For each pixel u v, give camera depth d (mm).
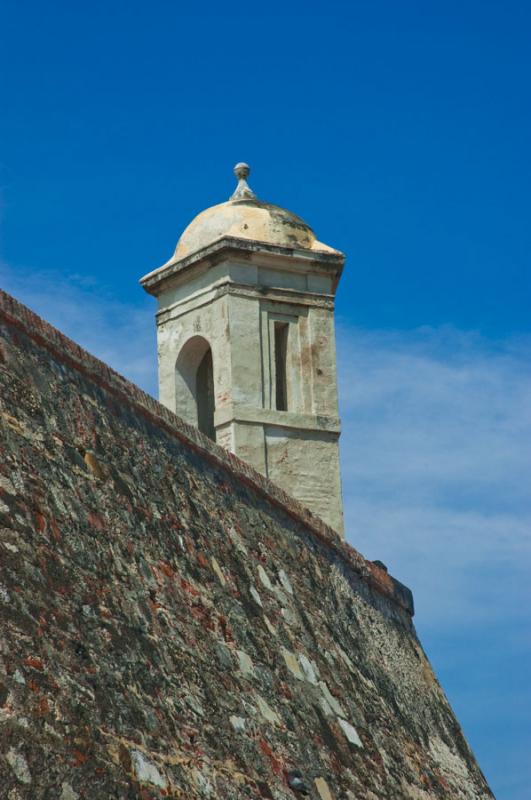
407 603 25594
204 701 16094
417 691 24328
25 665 13203
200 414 27656
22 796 12383
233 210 27688
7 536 13969
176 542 17562
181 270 27406
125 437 17406
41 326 16109
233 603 18312
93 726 13672
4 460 14547
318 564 22250
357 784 19078
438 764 23312
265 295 27141
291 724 18062
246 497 20500
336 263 27656
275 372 27031
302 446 26891
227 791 15477
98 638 14578
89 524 15578
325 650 20812
